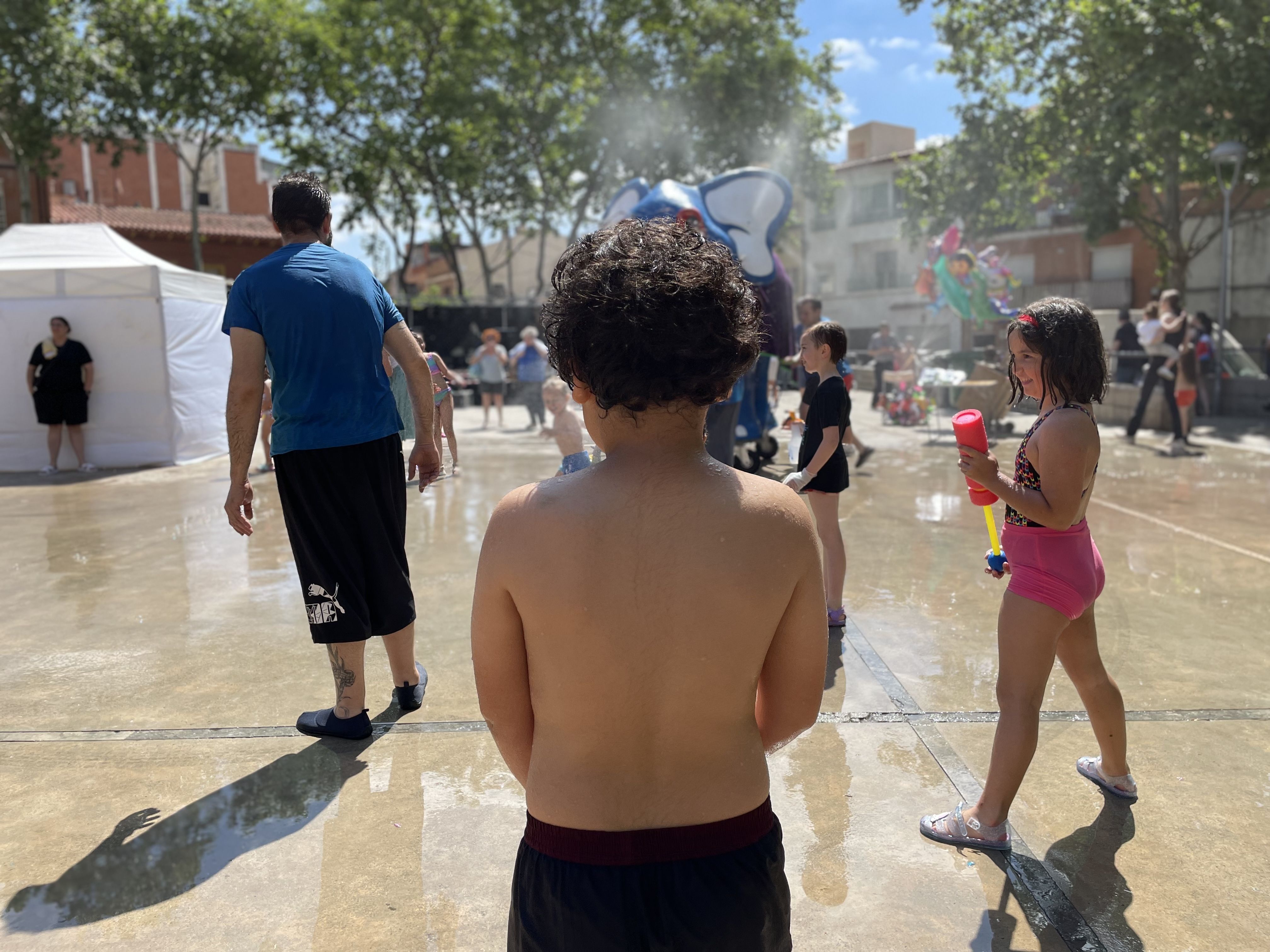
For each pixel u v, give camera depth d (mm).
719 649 1181
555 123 28469
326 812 2846
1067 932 2254
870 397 19812
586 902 1174
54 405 9828
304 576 3240
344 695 3379
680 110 28469
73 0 22719
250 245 33844
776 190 8969
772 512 1228
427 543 6453
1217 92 15344
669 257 1228
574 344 1225
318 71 25188
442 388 4121
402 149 26859
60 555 6254
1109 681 2795
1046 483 2432
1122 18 16359
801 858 2580
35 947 2229
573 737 1206
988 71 21484
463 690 3830
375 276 3375
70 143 25062
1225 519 6980
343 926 2305
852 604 4957
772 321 9047
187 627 4688
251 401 3084
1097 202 20562
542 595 1170
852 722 3457
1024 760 2568
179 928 2299
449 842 2676
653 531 1168
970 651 4215
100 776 3090
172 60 23641
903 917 2318
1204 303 28500
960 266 15273
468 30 26000
